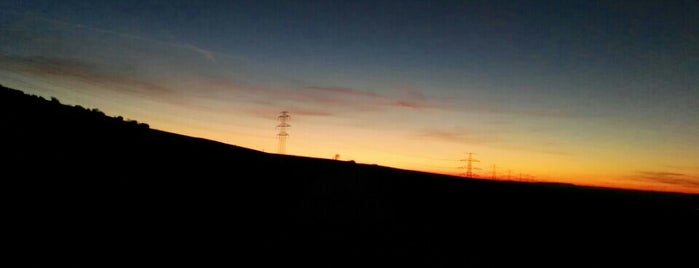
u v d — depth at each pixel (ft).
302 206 85.10
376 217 82.94
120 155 86.79
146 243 36.29
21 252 27.32
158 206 53.67
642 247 83.87
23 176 47.78
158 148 121.19
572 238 86.07
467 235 74.59
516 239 77.30
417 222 83.41
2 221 32.63
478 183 250.57
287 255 41.29
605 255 71.56
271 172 153.69
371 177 237.45
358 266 41.01
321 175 214.48
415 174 313.53
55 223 36.01
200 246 38.86
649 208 165.07
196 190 74.13
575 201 173.78
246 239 46.06
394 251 51.24
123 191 56.29
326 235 56.34
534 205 147.64
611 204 172.04
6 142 61.93
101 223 39.78
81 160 68.64
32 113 107.14
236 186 93.25
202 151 156.04
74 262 27.63
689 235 106.22
